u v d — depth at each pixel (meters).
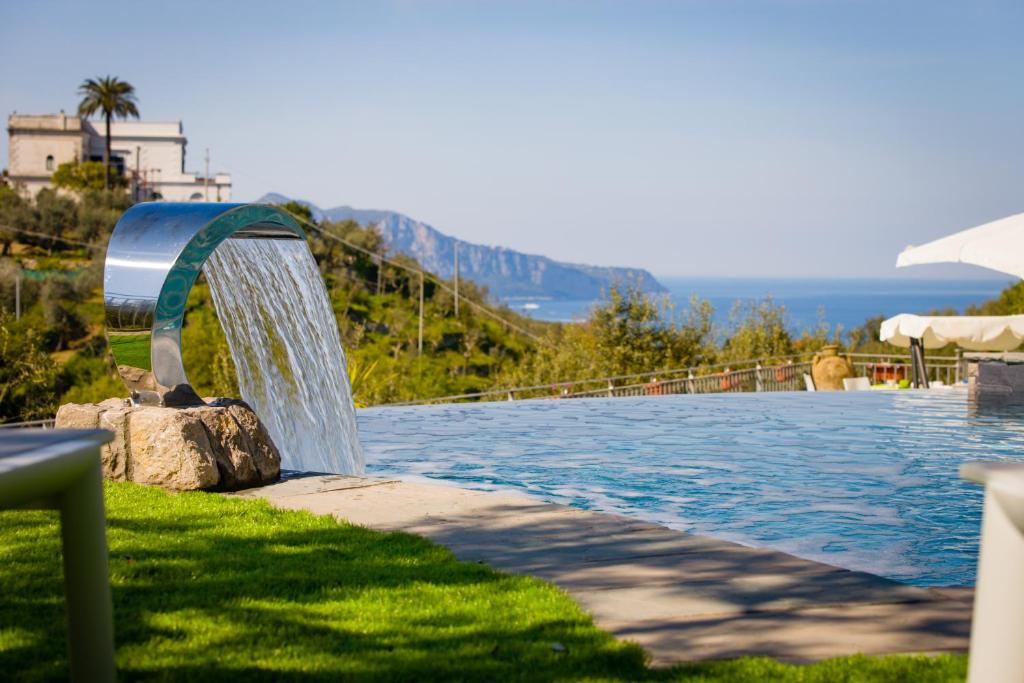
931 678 3.45
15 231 71.56
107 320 7.59
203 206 7.96
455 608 4.35
